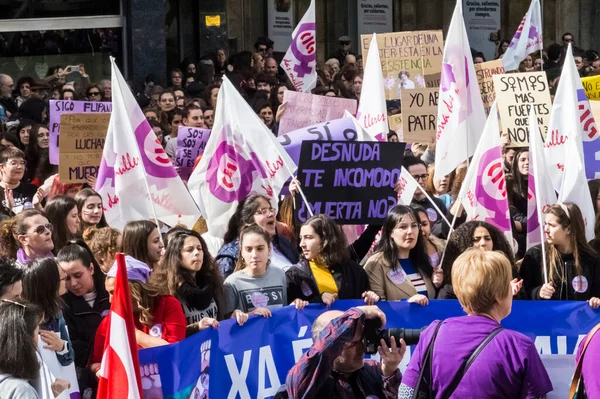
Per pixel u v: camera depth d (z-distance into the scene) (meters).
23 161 10.75
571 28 28.53
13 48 20.45
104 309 7.55
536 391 5.36
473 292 5.48
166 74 20.67
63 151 10.88
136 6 20.33
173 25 21.67
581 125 11.86
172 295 7.54
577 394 5.73
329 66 21.28
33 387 5.59
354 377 5.82
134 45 20.38
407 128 13.52
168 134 15.31
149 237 8.13
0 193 10.62
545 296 8.57
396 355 5.86
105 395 5.96
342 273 8.29
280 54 25.41
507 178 11.98
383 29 26.47
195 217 10.05
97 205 9.41
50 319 6.68
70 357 6.55
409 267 8.69
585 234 8.99
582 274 8.78
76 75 20.48
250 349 7.51
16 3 20.34
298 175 9.10
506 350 5.39
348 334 5.57
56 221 8.84
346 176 9.19
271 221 9.16
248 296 8.04
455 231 8.83
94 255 8.33
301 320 7.75
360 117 12.08
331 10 26.03
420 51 15.27
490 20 27.22
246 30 24.94
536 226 9.73
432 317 8.02
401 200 10.28
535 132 9.43
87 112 11.34
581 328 8.16
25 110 15.95
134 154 9.66
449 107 11.52
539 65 22.30
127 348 5.91
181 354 6.86
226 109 10.20
